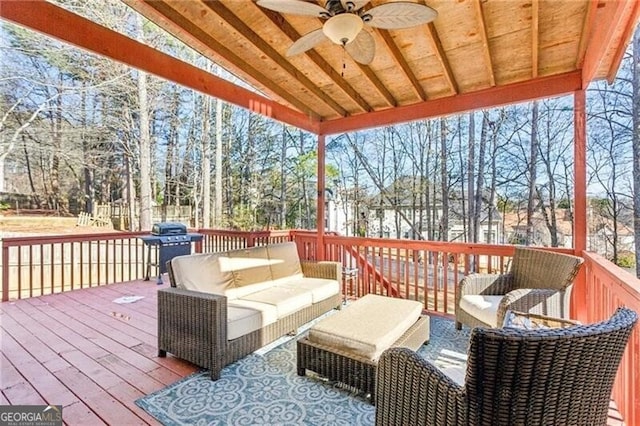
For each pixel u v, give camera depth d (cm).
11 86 1062
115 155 1310
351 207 1296
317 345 260
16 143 1108
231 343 277
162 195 1428
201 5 253
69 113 1165
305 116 501
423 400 142
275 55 327
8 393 241
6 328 370
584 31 277
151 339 341
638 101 807
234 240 656
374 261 509
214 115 1445
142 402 232
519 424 114
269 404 232
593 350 113
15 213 1234
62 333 355
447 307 472
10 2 219
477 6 248
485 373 114
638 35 800
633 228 855
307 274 453
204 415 219
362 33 240
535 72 340
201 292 292
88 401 232
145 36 998
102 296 500
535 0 239
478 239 1069
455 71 362
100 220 1361
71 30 247
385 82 395
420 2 251
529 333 109
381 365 170
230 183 1475
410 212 1198
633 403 189
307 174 1382
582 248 339
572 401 116
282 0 202
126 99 1220
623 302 199
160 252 588
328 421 215
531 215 1001
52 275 525
